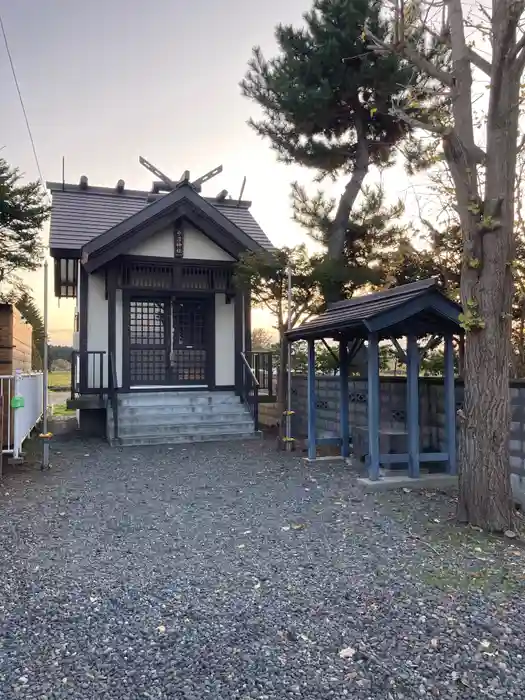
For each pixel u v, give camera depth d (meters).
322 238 9.80
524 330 6.99
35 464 7.18
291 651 2.45
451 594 3.07
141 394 10.41
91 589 3.16
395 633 2.62
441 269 8.08
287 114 9.73
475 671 2.30
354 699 2.11
